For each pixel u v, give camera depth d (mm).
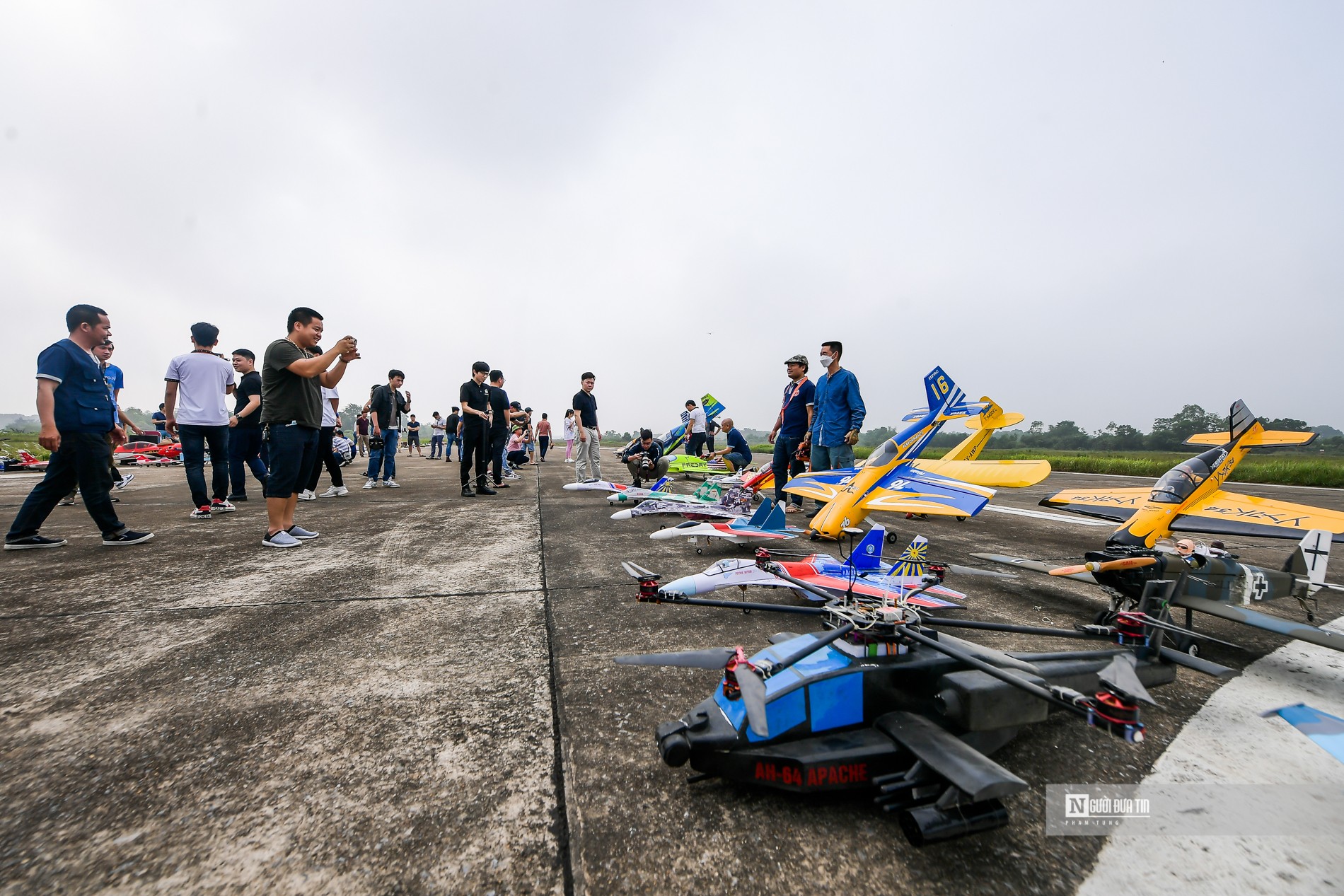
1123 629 2475
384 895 1492
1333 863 1642
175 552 5512
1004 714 1958
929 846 1705
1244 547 6305
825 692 1960
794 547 6168
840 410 7539
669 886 1536
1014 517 8742
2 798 1887
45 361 5160
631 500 9047
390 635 3410
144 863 1601
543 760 2135
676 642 3340
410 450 27016
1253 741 2330
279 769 2070
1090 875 1594
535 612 3838
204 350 7301
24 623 3564
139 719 2420
